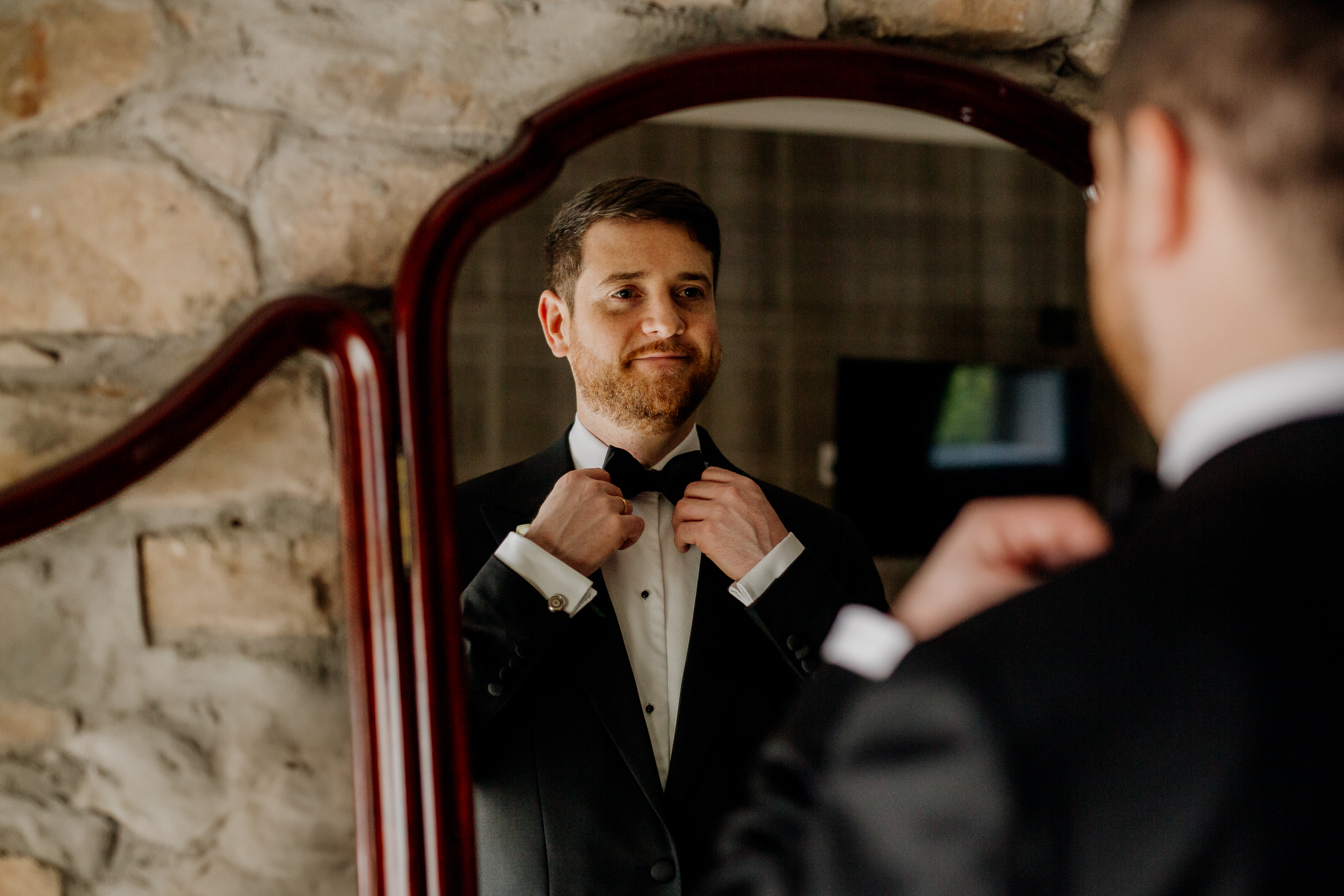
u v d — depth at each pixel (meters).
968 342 1.16
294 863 0.82
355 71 0.85
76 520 0.81
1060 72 0.97
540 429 0.99
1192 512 0.35
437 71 0.87
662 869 0.86
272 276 0.84
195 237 0.83
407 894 0.76
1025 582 0.44
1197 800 0.30
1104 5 0.97
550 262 0.99
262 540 0.82
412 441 0.79
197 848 0.81
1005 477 1.20
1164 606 0.33
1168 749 0.31
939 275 1.16
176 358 0.83
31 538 0.80
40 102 0.82
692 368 1.04
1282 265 0.34
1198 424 0.36
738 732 0.93
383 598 0.78
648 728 0.96
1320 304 0.34
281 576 0.83
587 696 0.91
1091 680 0.33
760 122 1.00
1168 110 0.36
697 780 0.90
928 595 0.44
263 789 0.82
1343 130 0.33
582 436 1.01
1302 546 0.32
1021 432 1.21
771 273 1.11
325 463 0.83
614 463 1.02
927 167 1.11
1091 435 1.22
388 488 0.79
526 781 0.87
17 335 0.81
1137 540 0.36
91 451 0.76
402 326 0.79
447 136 0.87
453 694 0.78
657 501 1.03
